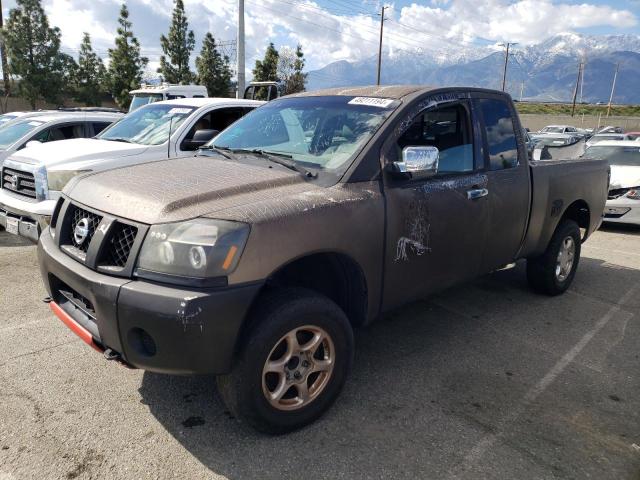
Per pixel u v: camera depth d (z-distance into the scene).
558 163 5.02
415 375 3.67
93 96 30.58
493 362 3.92
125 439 2.84
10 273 5.52
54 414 3.04
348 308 3.30
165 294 2.41
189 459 2.70
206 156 3.72
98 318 2.62
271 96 12.24
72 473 2.57
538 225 4.69
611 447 2.92
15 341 3.95
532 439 2.97
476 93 4.08
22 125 8.91
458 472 2.67
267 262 2.58
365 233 3.04
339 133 3.44
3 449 2.71
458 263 3.82
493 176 4.05
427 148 3.07
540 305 5.19
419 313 4.87
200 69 33.12
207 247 2.45
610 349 4.22
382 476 2.62
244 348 2.61
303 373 2.91
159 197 2.72
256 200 2.74
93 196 2.96
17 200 5.75
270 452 2.78
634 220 9.11
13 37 26.91
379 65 43.44
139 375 3.51
